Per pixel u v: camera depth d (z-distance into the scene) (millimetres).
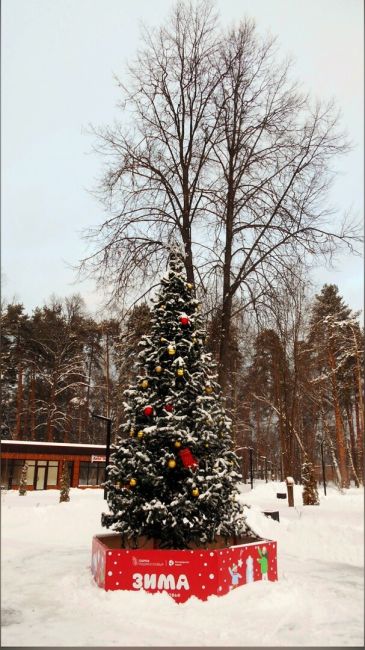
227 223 12719
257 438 43375
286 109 13047
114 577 5285
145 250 12234
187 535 6121
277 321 12609
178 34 13383
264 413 42031
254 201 12828
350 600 5043
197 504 5902
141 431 6078
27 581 5461
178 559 5293
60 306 31891
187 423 6207
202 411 6227
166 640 3967
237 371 23703
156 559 5305
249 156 12797
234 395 28625
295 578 5965
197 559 5293
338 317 28812
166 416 6164
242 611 4793
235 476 6398
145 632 4168
